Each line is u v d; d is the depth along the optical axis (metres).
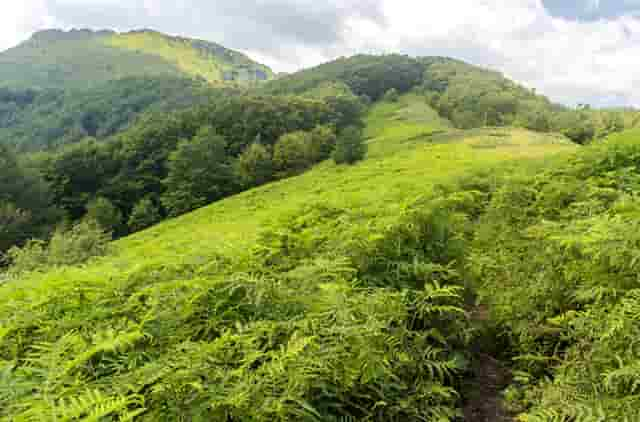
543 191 7.30
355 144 60.19
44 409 2.01
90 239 19.86
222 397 2.25
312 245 5.25
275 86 157.38
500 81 148.00
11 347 3.38
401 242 4.58
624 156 8.29
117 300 3.83
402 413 3.16
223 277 3.74
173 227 39.31
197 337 3.35
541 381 3.51
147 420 2.22
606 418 2.44
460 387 3.79
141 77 170.75
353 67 161.88
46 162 63.09
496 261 5.23
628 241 3.31
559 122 82.69
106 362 2.97
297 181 53.22
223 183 64.25
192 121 78.44
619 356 2.86
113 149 68.94
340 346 2.78
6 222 41.69
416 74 164.50
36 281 4.67
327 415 2.70
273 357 2.60
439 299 4.25
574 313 3.54
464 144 53.16
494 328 4.56
